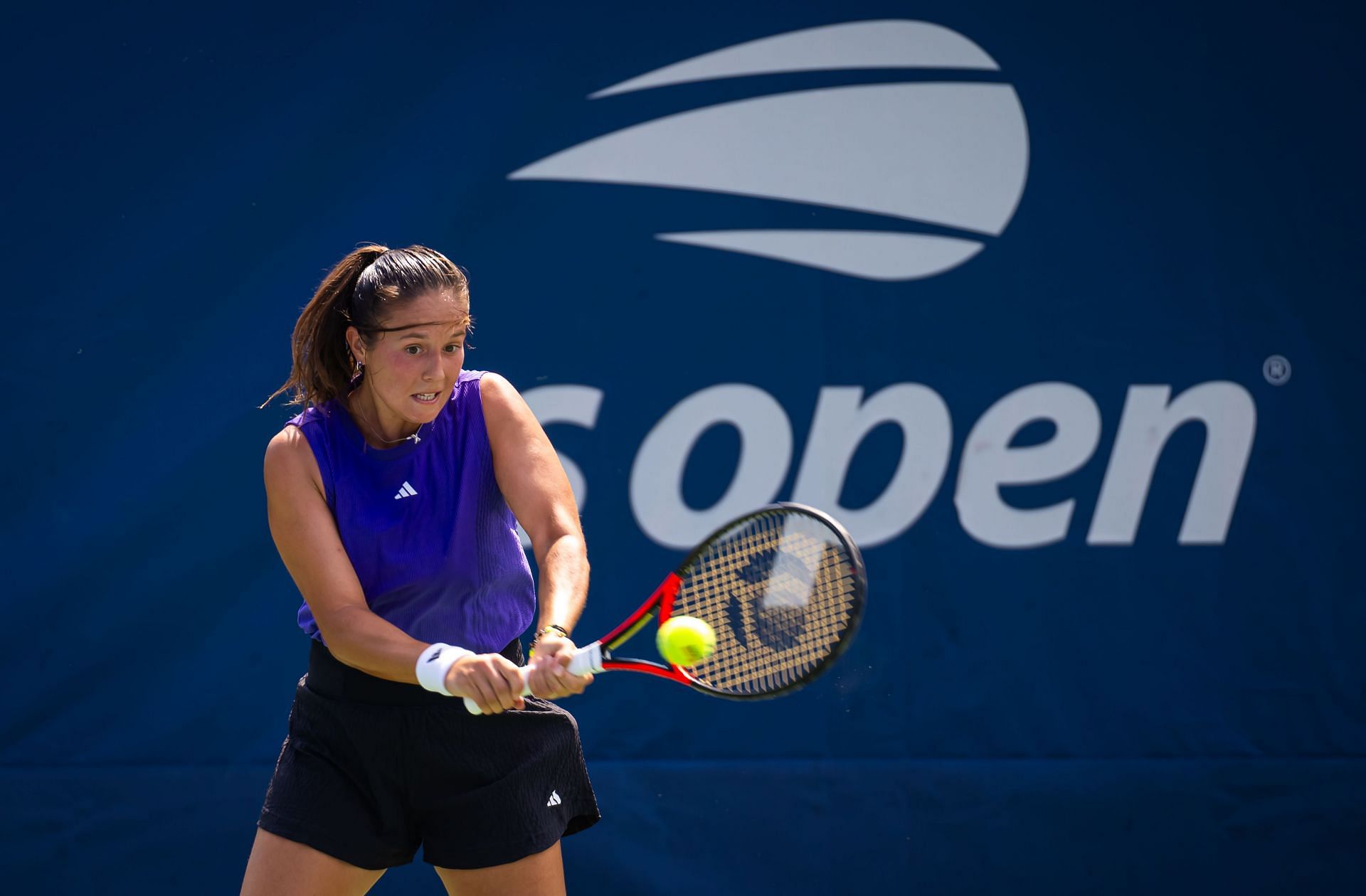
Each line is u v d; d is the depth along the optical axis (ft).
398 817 29.58
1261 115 53.01
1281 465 52.31
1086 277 52.70
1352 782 51.11
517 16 52.37
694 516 52.21
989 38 53.01
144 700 50.31
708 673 29.73
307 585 28.43
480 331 51.90
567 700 51.42
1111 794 51.13
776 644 29.19
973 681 51.67
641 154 52.60
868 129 52.95
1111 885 50.88
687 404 52.39
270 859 28.71
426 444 29.63
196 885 49.93
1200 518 52.21
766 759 51.39
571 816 31.04
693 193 52.65
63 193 50.93
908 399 52.44
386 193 51.78
